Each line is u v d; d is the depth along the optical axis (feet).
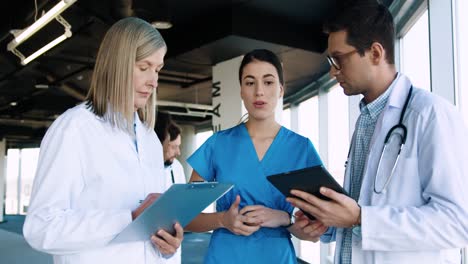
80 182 4.35
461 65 9.09
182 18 16.92
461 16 9.20
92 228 4.03
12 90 29.89
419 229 3.67
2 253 23.59
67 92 28.48
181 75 24.29
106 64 4.54
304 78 22.79
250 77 5.81
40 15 15.70
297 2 15.19
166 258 4.91
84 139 4.39
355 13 4.32
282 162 5.89
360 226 3.92
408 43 12.42
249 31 16.03
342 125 19.89
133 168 4.70
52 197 4.05
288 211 5.80
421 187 3.95
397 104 4.29
